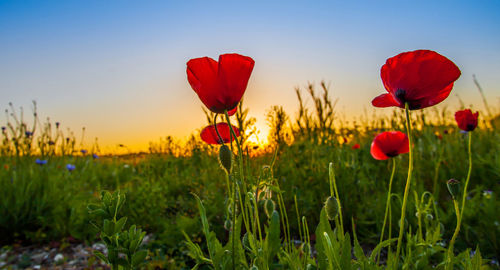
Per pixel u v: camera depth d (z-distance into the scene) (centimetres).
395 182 337
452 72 88
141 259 90
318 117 424
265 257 108
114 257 89
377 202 297
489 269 181
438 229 151
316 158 361
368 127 588
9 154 484
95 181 548
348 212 303
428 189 354
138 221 330
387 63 94
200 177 433
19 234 326
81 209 330
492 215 239
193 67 91
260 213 275
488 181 359
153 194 352
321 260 105
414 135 496
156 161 649
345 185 314
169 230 285
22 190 338
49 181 370
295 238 292
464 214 250
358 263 107
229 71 91
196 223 287
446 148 423
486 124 537
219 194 328
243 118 304
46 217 337
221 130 118
